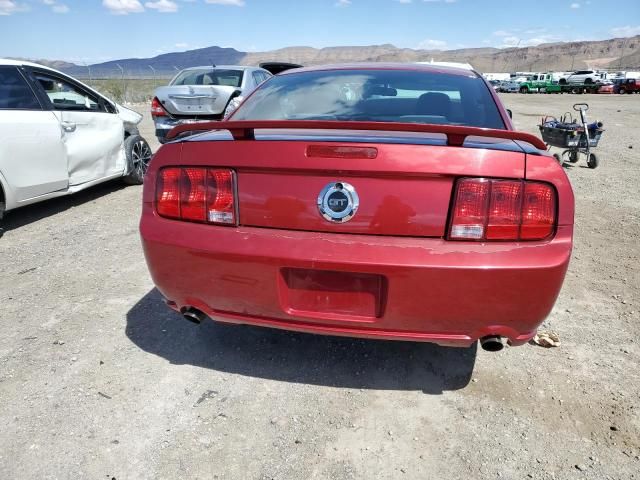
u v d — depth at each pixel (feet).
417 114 8.48
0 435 6.54
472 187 5.90
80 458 6.20
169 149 6.91
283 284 6.48
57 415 6.93
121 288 11.00
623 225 16.33
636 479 5.96
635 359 8.41
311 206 6.21
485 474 6.03
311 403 7.26
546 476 5.99
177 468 6.09
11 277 11.60
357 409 7.14
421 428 6.78
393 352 8.52
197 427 6.75
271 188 6.33
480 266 5.89
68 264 12.40
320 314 6.52
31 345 8.68
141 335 9.03
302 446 6.45
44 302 10.30
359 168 5.98
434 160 5.89
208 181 6.59
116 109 20.21
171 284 7.07
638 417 6.99
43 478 5.90
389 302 6.16
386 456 6.30
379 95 9.00
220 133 7.57
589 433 6.69
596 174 26.48
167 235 6.83
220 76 29.35
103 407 7.11
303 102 9.12
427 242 6.03
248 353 8.47
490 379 7.84
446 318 6.20
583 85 152.76
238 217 6.54
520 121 56.85
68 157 16.47
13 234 14.88
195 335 9.02
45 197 15.74
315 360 8.28
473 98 8.76
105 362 8.18
